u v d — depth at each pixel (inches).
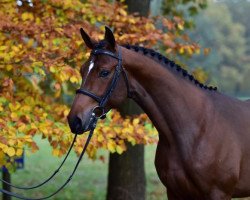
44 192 333.7
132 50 144.0
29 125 169.0
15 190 338.3
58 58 178.2
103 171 425.4
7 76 179.8
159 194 333.1
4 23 180.1
